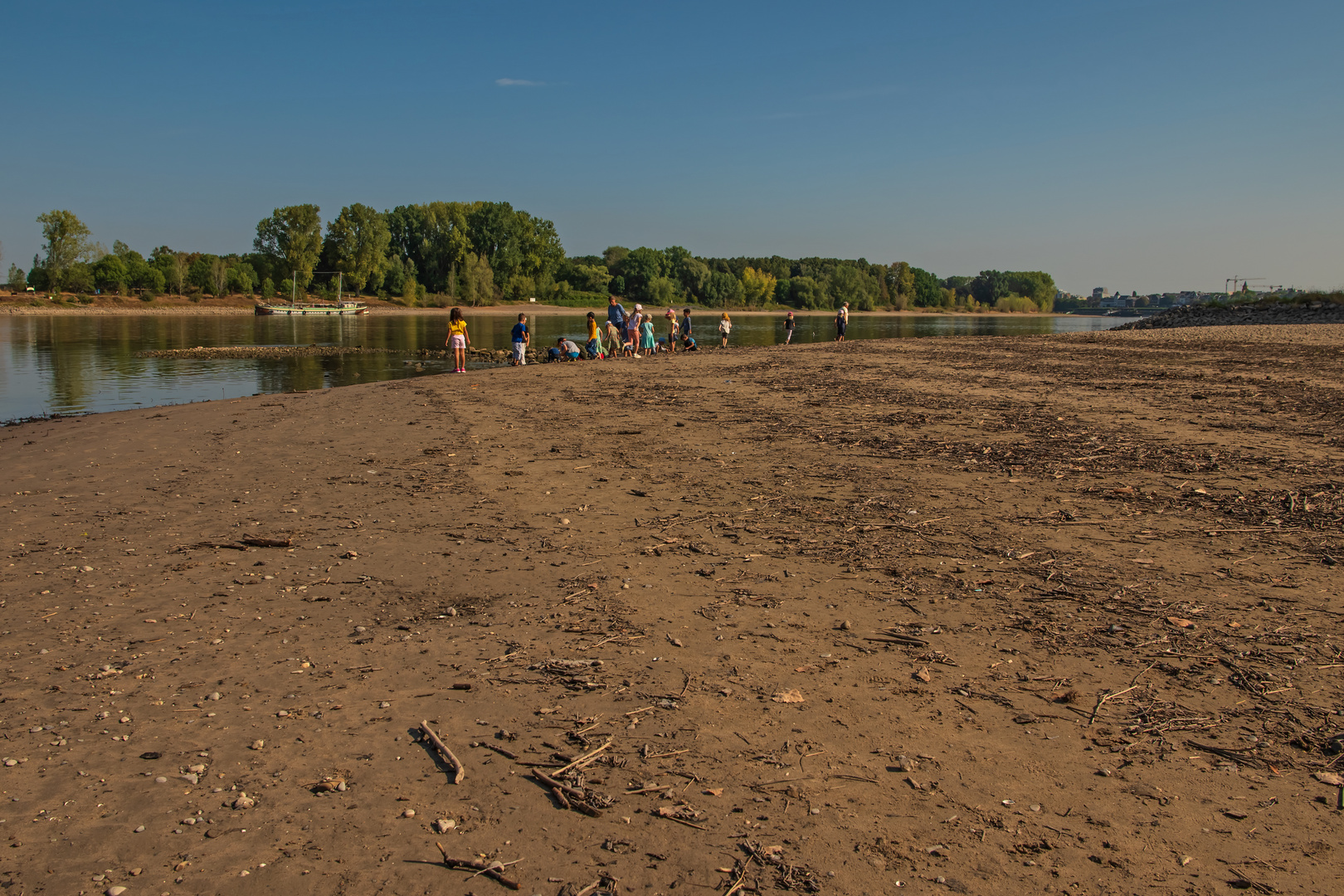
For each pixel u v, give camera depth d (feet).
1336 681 14.56
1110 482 28.60
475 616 18.76
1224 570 20.02
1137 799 11.61
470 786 12.17
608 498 29.01
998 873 10.13
